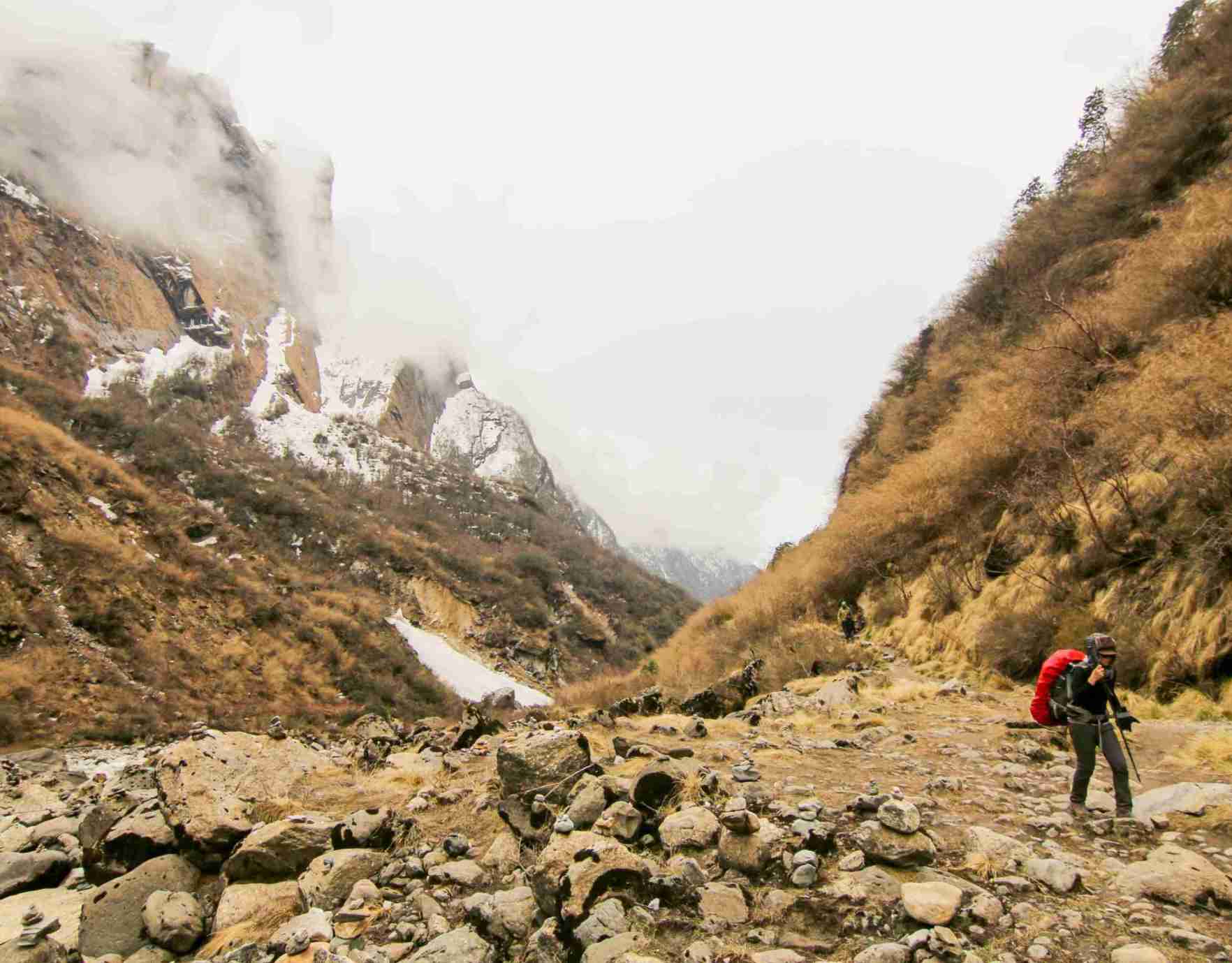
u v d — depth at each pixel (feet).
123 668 116.98
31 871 17.12
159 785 18.19
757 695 43.01
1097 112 94.53
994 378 63.16
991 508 51.31
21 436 162.71
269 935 12.97
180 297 649.20
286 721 128.16
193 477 299.99
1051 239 80.59
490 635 326.65
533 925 11.90
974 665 40.68
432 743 29.17
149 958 12.50
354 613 222.89
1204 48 66.33
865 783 18.57
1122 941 9.82
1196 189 53.47
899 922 10.65
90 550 139.03
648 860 13.15
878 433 110.01
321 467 510.99
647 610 478.18
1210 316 40.70
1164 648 27.91
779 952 10.02
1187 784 15.53
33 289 469.57
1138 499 34.91
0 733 87.15
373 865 15.01
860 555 67.72
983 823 15.06
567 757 17.44
